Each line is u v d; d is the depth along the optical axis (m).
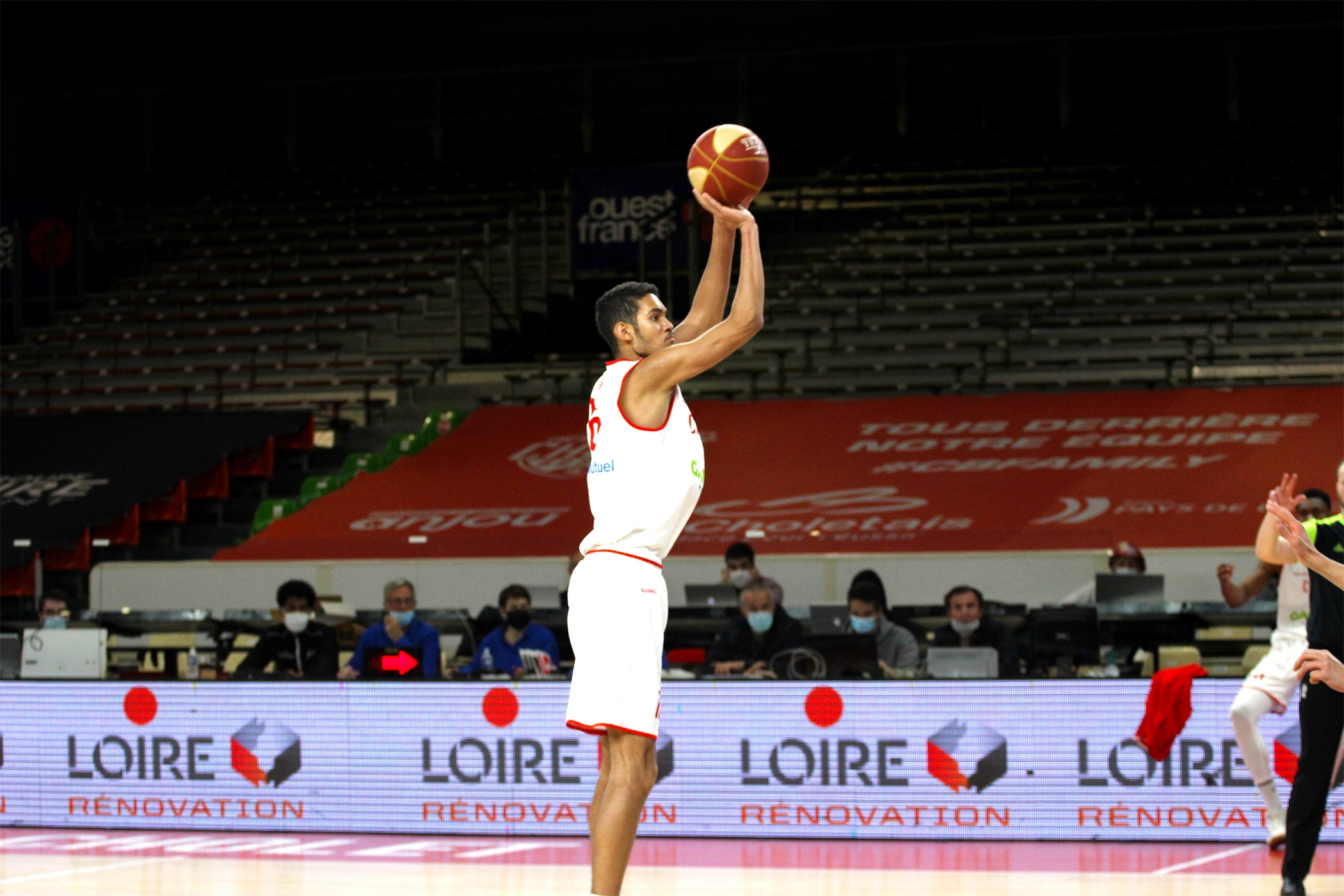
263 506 19.02
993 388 21.67
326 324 25.20
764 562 16.75
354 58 33.00
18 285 26.31
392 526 17.83
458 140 32.97
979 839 8.77
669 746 9.11
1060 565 16.22
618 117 32.38
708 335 5.15
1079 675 10.36
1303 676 6.91
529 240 28.05
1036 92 30.69
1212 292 23.72
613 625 5.25
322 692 9.43
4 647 10.51
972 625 10.74
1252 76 29.86
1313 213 26.70
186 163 33.69
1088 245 25.84
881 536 16.97
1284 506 6.74
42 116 33.84
